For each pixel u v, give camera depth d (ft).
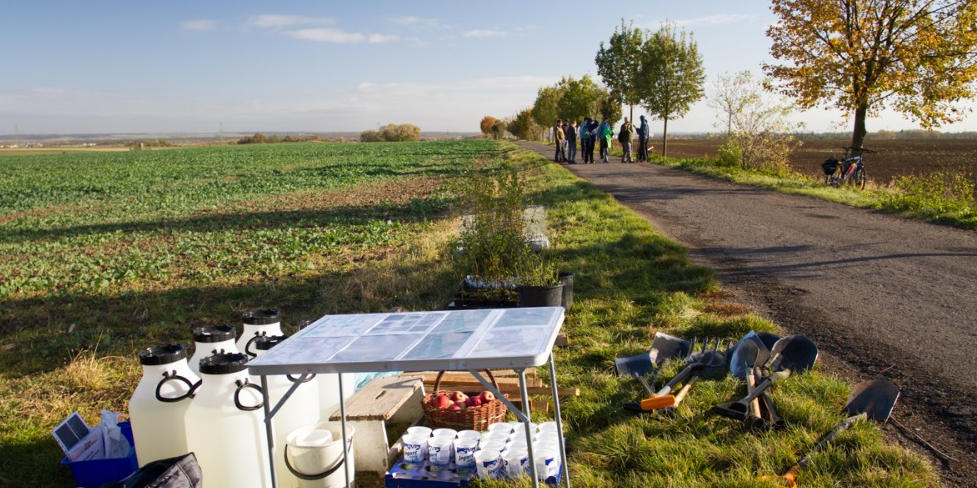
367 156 188.14
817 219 45.47
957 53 64.28
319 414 14.82
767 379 16.02
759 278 28.91
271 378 13.29
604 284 27.32
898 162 133.18
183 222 63.31
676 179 75.25
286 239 47.50
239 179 121.70
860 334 20.84
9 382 21.27
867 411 14.82
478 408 15.06
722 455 13.12
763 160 83.51
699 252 35.14
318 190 92.07
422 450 13.78
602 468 13.42
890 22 67.21
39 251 49.80
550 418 15.76
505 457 12.96
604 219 44.14
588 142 98.27
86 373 20.61
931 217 44.73
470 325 11.94
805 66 72.79
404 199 72.38
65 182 131.75
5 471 15.15
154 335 26.09
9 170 182.39
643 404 14.57
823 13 68.23
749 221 45.09
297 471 12.84
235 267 38.91
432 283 29.71
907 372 17.54
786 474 12.03
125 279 36.68
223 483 12.39
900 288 26.53
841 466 12.42
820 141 344.08
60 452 15.88
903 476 12.03
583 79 206.18
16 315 30.37
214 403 12.32
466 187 33.27
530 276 23.81
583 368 18.85
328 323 12.89
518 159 119.85
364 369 10.09
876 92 68.23
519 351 9.97
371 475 14.28
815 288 26.89
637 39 138.72
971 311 23.08
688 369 17.17
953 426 14.40
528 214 42.88
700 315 22.89
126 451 14.71
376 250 41.98
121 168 175.01
